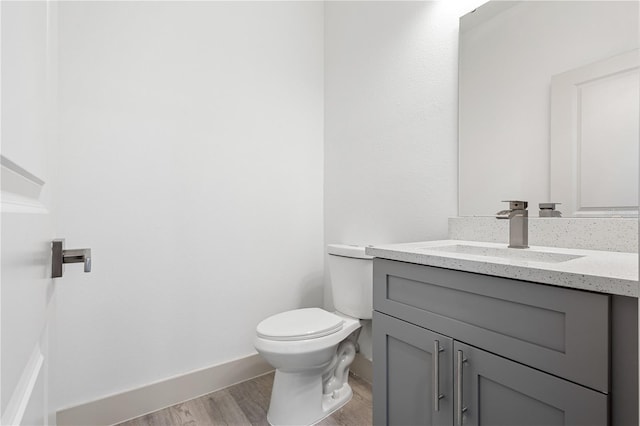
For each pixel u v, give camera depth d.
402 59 1.78
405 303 1.06
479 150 1.44
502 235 1.36
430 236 1.63
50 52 0.68
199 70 1.84
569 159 1.18
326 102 2.33
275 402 1.56
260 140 2.06
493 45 1.40
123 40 1.62
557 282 0.70
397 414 1.08
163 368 1.72
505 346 0.80
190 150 1.81
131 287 1.63
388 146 1.86
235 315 1.95
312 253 2.28
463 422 0.88
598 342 0.65
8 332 0.37
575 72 1.17
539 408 0.74
